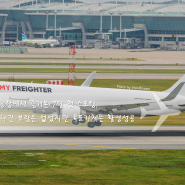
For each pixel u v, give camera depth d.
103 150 138.75
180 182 101.56
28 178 102.62
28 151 133.88
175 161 124.88
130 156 130.75
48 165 117.19
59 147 141.62
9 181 99.50
